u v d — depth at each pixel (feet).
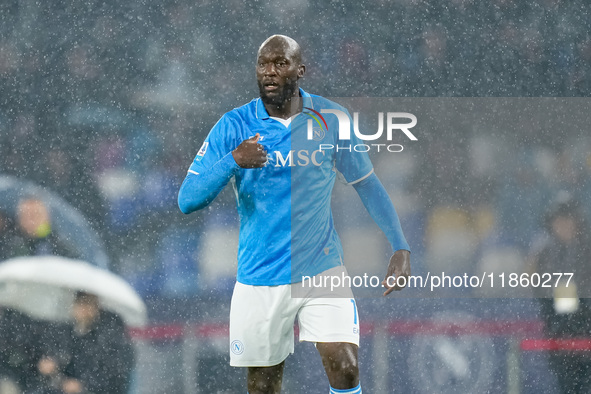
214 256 91.04
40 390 73.31
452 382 71.77
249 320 44.68
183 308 86.53
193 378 76.64
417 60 119.03
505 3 119.14
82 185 97.60
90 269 69.36
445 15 119.03
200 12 115.96
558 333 72.79
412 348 73.05
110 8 114.21
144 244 91.56
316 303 43.68
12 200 86.07
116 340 72.54
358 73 117.80
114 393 72.79
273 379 46.60
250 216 44.80
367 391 73.05
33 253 80.48
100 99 111.55
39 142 103.30
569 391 69.72
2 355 73.46
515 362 70.54
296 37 118.21
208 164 46.16
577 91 118.73
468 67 118.93
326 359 42.73
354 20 118.52
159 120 108.99
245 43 116.06
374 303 79.77
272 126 45.88
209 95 113.09
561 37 118.21
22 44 113.19
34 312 67.72
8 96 109.50
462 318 74.59
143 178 100.73
